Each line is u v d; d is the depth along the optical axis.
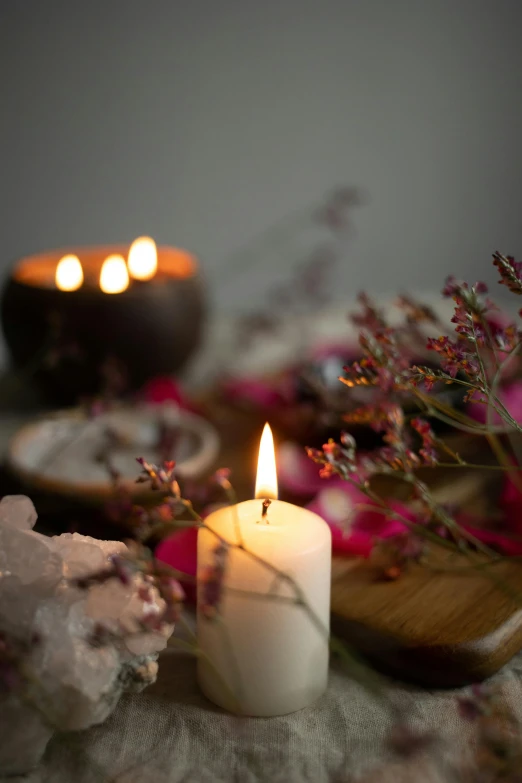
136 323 0.57
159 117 0.95
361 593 0.39
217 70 0.95
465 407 0.48
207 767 0.32
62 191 0.96
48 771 0.32
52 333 0.57
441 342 0.33
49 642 0.30
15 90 0.91
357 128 1.00
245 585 0.33
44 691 0.30
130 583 0.30
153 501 0.45
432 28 0.97
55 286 0.58
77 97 0.93
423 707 0.35
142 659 0.31
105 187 0.97
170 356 0.59
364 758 0.32
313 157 1.00
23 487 0.47
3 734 0.31
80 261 0.69
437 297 0.83
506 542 0.41
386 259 1.06
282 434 0.55
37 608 0.31
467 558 0.39
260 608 0.33
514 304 0.84
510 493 0.44
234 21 0.94
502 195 1.04
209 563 0.34
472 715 0.29
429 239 1.06
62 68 0.92
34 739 0.31
